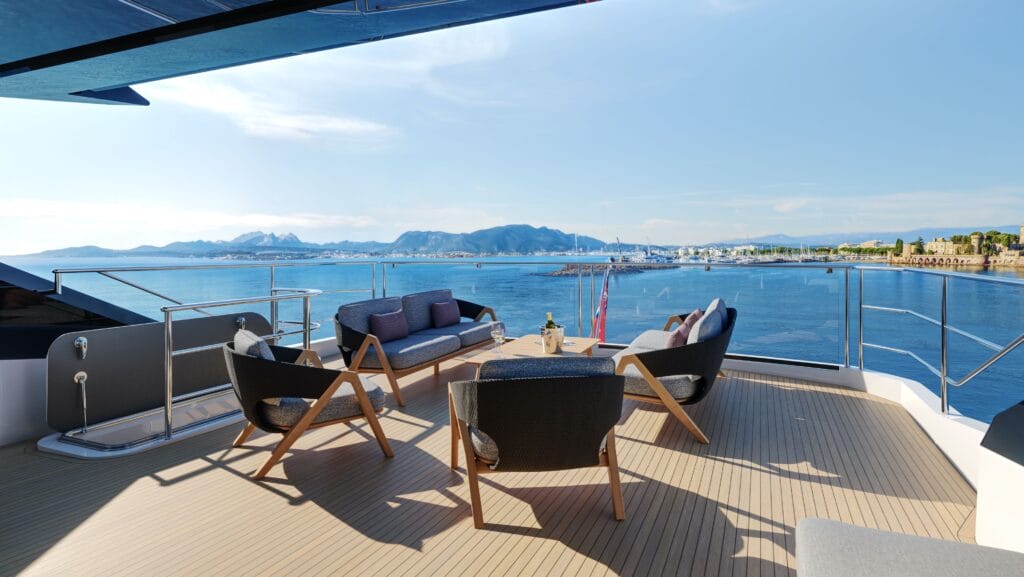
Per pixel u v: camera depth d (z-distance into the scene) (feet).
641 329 80.18
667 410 12.03
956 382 9.28
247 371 8.45
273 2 8.84
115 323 16.62
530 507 7.66
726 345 10.70
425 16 9.62
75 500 7.98
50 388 10.21
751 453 9.50
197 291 64.13
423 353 13.58
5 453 9.92
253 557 6.44
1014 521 5.62
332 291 19.60
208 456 9.68
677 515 7.36
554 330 13.48
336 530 7.07
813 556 3.93
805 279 79.61
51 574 6.11
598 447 7.14
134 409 11.62
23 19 9.32
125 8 8.90
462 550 6.57
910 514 7.25
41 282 15.51
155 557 6.46
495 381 6.72
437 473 8.89
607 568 6.14
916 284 62.23
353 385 9.13
